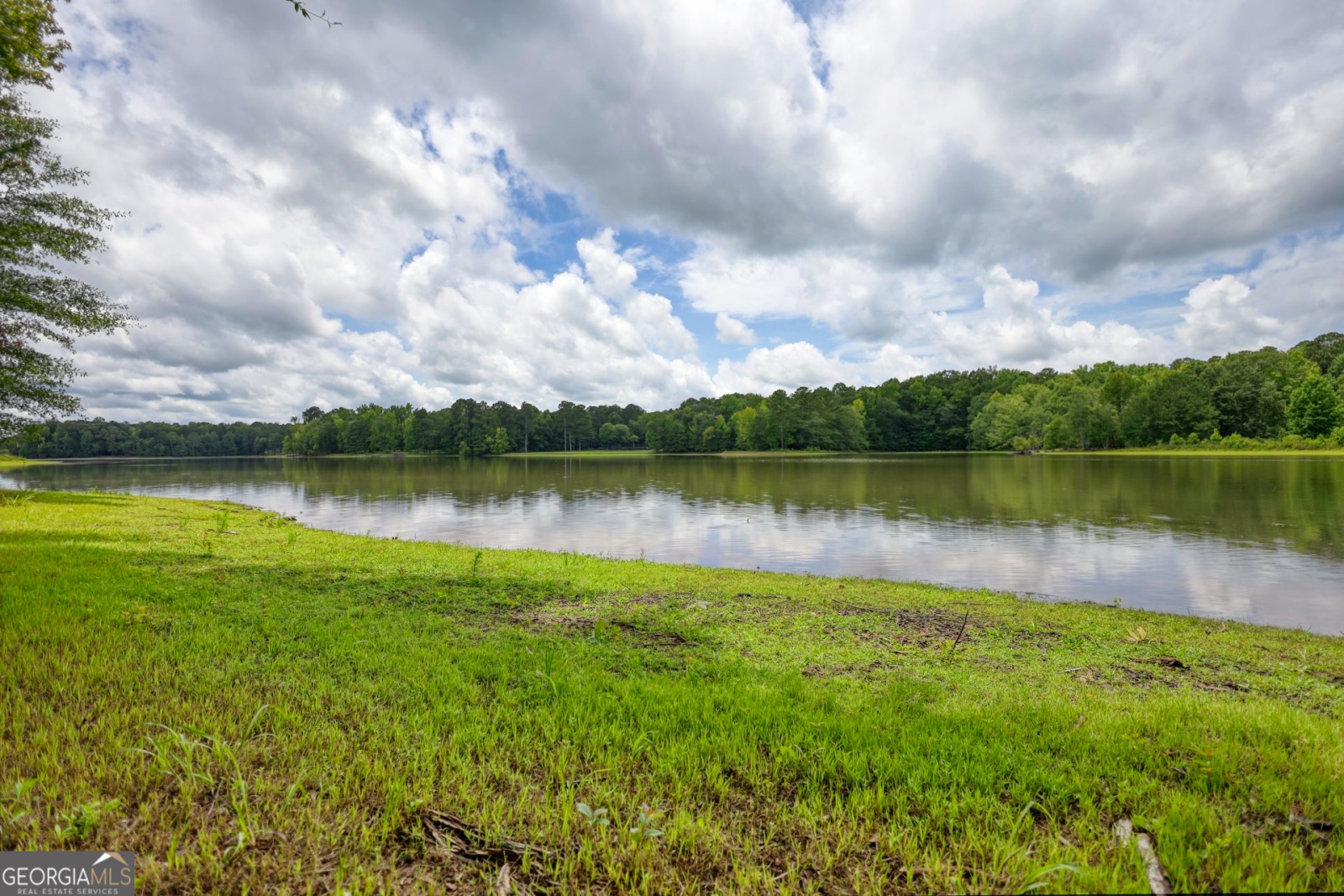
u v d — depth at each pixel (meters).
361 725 4.04
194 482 50.22
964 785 3.47
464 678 5.07
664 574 12.38
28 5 13.02
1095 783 3.51
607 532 22.22
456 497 36.69
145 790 3.17
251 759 3.52
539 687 4.90
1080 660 6.73
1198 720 4.54
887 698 4.91
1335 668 6.75
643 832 2.87
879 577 14.44
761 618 8.39
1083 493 33.47
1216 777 3.55
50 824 2.86
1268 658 7.20
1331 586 13.11
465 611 8.08
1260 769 3.68
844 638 7.34
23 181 20.34
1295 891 2.62
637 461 94.00
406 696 4.59
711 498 34.50
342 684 4.82
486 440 128.38
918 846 3.01
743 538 20.45
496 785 3.44
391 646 5.95
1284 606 11.59
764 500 33.06
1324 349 102.88
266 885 2.60
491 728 4.08
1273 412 84.75
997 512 26.31
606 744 3.94
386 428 143.12
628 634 7.18
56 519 16.73
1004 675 5.95
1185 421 87.69
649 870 2.75
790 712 4.45
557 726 4.11
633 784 3.54
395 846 2.90
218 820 2.98
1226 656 7.21
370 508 30.75
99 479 54.41
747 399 156.62
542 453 145.25
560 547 18.92
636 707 4.52
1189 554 16.73
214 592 8.16
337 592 8.78
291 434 161.12
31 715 3.89
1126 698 5.23
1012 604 10.35
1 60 13.50
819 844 2.97
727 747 3.93
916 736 4.08
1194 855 2.83
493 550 15.31
